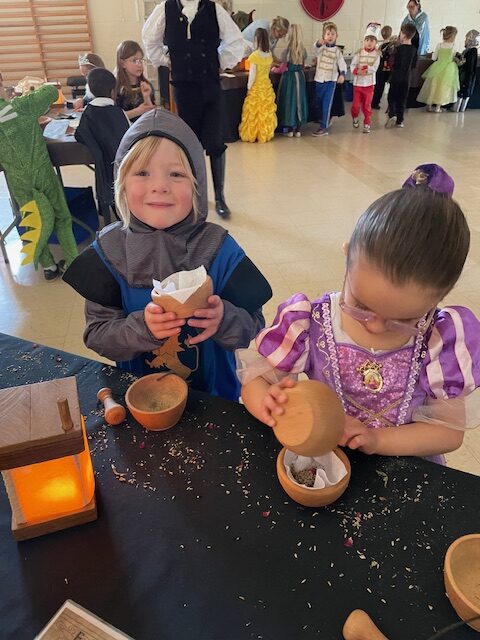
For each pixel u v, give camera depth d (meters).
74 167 5.00
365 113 6.06
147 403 0.85
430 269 0.60
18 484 0.61
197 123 3.31
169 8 3.04
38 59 6.43
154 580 0.59
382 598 0.57
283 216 3.62
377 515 0.67
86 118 2.69
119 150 1.00
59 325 2.42
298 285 2.71
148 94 3.56
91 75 2.71
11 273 2.91
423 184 0.79
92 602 0.57
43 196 2.56
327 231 3.36
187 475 0.74
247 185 4.27
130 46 3.43
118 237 1.02
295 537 0.65
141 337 0.91
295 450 0.65
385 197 0.65
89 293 1.01
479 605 0.56
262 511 0.68
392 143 5.58
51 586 0.59
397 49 5.98
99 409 0.86
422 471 0.74
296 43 5.62
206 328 0.88
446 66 6.84
